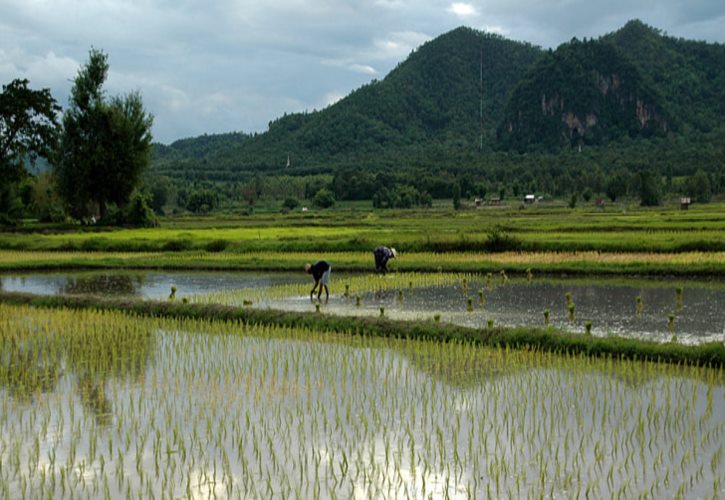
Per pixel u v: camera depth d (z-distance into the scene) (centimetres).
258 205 14825
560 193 15050
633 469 912
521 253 3622
